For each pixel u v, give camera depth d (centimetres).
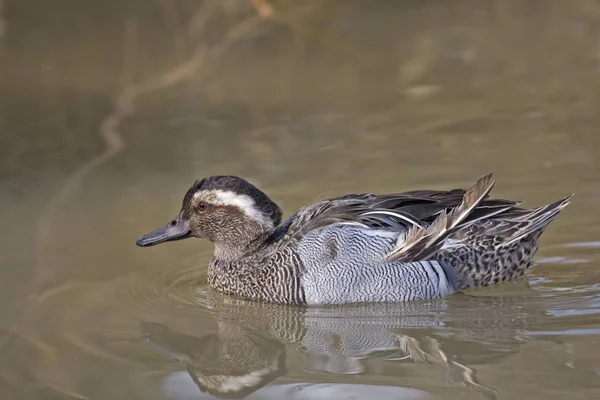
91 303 1137
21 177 1544
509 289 1170
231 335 1062
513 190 1437
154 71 2081
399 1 2492
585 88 1888
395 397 904
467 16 2392
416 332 1056
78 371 970
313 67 2081
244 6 2386
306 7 2397
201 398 917
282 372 970
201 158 1596
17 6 2380
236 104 1864
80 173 1550
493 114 1777
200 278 1236
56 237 1319
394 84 1959
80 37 2283
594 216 1357
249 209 1181
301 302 1145
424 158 1574
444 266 1152
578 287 1165
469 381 930
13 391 929
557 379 923
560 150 1588
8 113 1833
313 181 1488
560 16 2344
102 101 1897
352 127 1723
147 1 2417
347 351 1015
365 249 1138
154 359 998
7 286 1176
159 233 1212
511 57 2098
